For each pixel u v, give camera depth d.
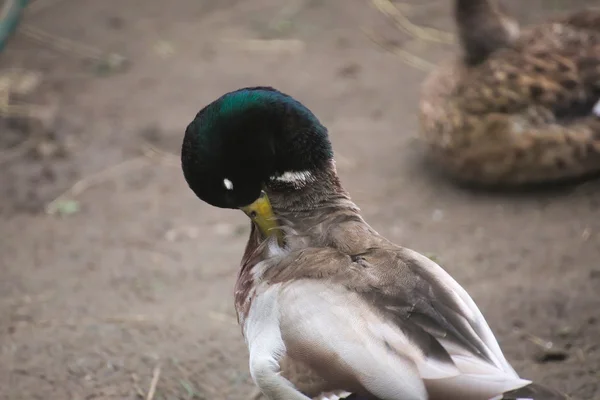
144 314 9.29
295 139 6.93
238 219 11.26
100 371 8.38
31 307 9.47
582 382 7.92
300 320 6.06
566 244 10.04
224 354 8.59
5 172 12.33
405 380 5.61
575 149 10.83
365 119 13.16
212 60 14.98
